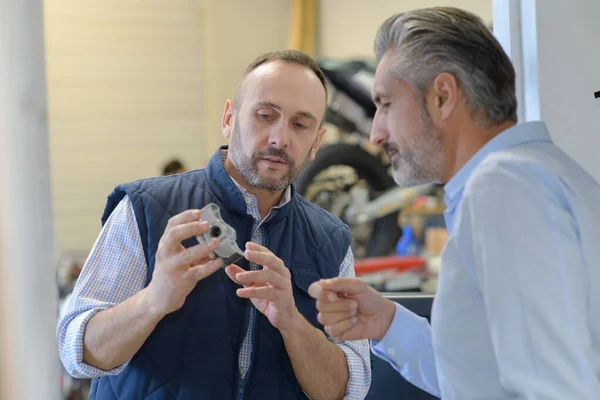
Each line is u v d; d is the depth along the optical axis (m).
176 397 1.35
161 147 5.82
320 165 4.32
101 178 5.66
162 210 1.42
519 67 1.50
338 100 4.41
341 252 1.57
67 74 5.57
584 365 0.89
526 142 1.08
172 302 1.23
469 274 1.01
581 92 1.46
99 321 1.32
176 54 5.84
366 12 5.88
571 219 0.96
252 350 1.40
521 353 0.90
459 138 1.10
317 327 1.48
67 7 5.54
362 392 1.51
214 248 1.19
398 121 1.12
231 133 1.48
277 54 1.48
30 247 1.36
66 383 3.47
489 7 5.17
